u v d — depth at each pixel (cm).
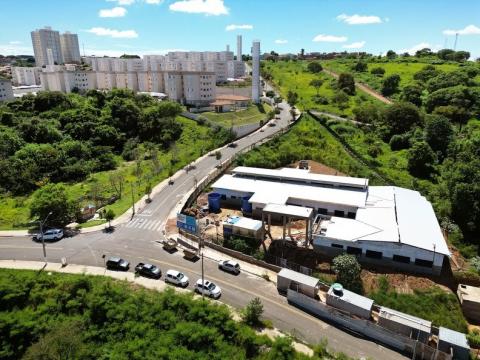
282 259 5247
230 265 5109
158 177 8825
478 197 6750
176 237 6112
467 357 3625
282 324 4150
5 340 4175
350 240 5200
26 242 6072
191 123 12794
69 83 17312
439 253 4806
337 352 3731
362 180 7219
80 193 8144
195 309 4169
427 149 9269
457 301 4497
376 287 4731
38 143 10844
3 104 14275
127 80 17925
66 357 3906
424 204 6494
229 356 3694
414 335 3856
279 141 10238
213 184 7519
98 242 6016
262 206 6456
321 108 14588
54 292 4697
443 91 13612
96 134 11631
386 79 16412
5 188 8619
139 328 4097
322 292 4684
